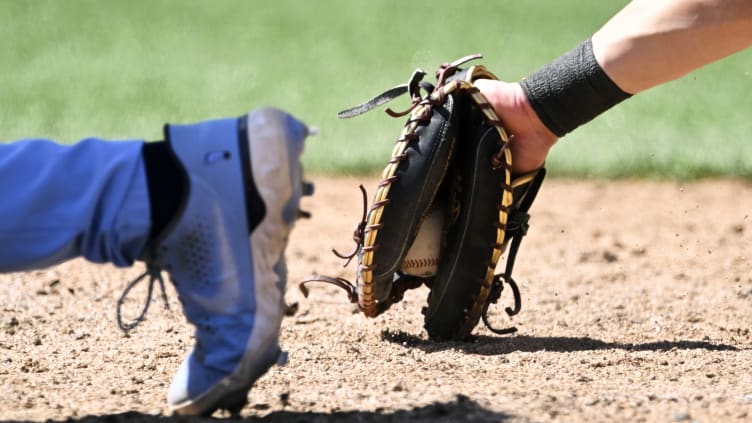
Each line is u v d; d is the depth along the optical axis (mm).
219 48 53812
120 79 44938
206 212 10062
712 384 12031
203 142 10164
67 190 9945
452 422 10391
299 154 10398
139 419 10516
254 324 10188
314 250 21641
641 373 12547
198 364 10344
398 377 12344
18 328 15180
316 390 11766
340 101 40844
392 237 12906
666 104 39625
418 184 12758
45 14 62031
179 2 68000
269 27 60438
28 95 41094
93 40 55031
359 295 13430
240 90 43000
